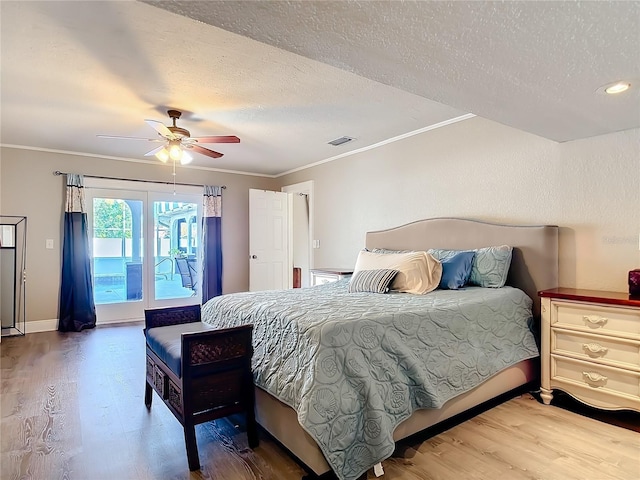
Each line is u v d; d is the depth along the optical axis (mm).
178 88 2949
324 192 5582
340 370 1791
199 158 5414
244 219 6473
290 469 1896
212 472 1876
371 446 1763
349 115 3615
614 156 2789
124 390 2943
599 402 2416
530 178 3240
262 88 2965
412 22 1446
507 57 1716
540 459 1969
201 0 1301
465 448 2080
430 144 4031
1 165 4684
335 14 1396
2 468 1905
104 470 1896
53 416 2488
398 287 3043
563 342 2594
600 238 2848
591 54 1680
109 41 2254
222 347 2020
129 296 5574
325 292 3090
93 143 4633
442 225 3801
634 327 2271
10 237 4738
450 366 2184
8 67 2582
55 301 5016
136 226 5609
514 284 3209
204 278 5980
